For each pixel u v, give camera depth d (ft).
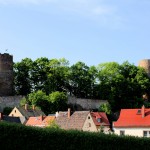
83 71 438.81
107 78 437.99
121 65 450.71
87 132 148.56
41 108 382.01
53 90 421.59
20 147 137.49
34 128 140.36
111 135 152.25
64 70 429.79
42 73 429.79
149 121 235.61
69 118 293.02
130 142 155.02
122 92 431.02
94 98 437.58
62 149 143.33
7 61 396.57
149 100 449.89
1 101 381.19
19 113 352.49
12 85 400.67
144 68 474.08
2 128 135.95
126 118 242.78
